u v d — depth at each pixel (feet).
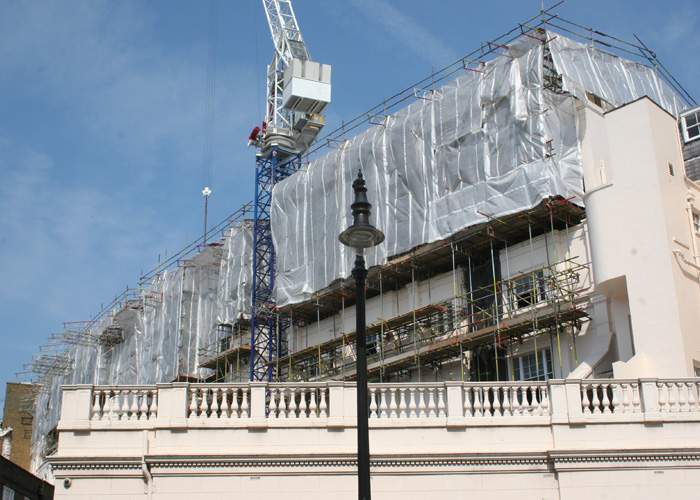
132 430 77.77
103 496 75.41
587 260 116.16
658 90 150.10
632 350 102.47
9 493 94.58
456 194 129.29
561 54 128.98
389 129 143.54
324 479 76.02
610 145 102.99
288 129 209.77
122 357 230.07
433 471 76.38
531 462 76.79
